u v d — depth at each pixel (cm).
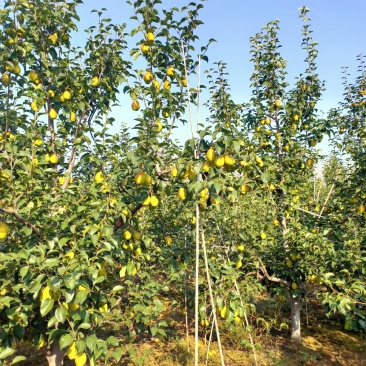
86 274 326
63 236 345
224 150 325
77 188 390
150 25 432
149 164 340
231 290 462
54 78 486
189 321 764
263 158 438
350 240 504
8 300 270
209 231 577
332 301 379
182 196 342
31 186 351
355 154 589
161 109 441
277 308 802
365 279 471
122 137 634
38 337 333
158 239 573
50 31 511
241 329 656
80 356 273
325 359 598
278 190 690
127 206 385
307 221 674
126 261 417
